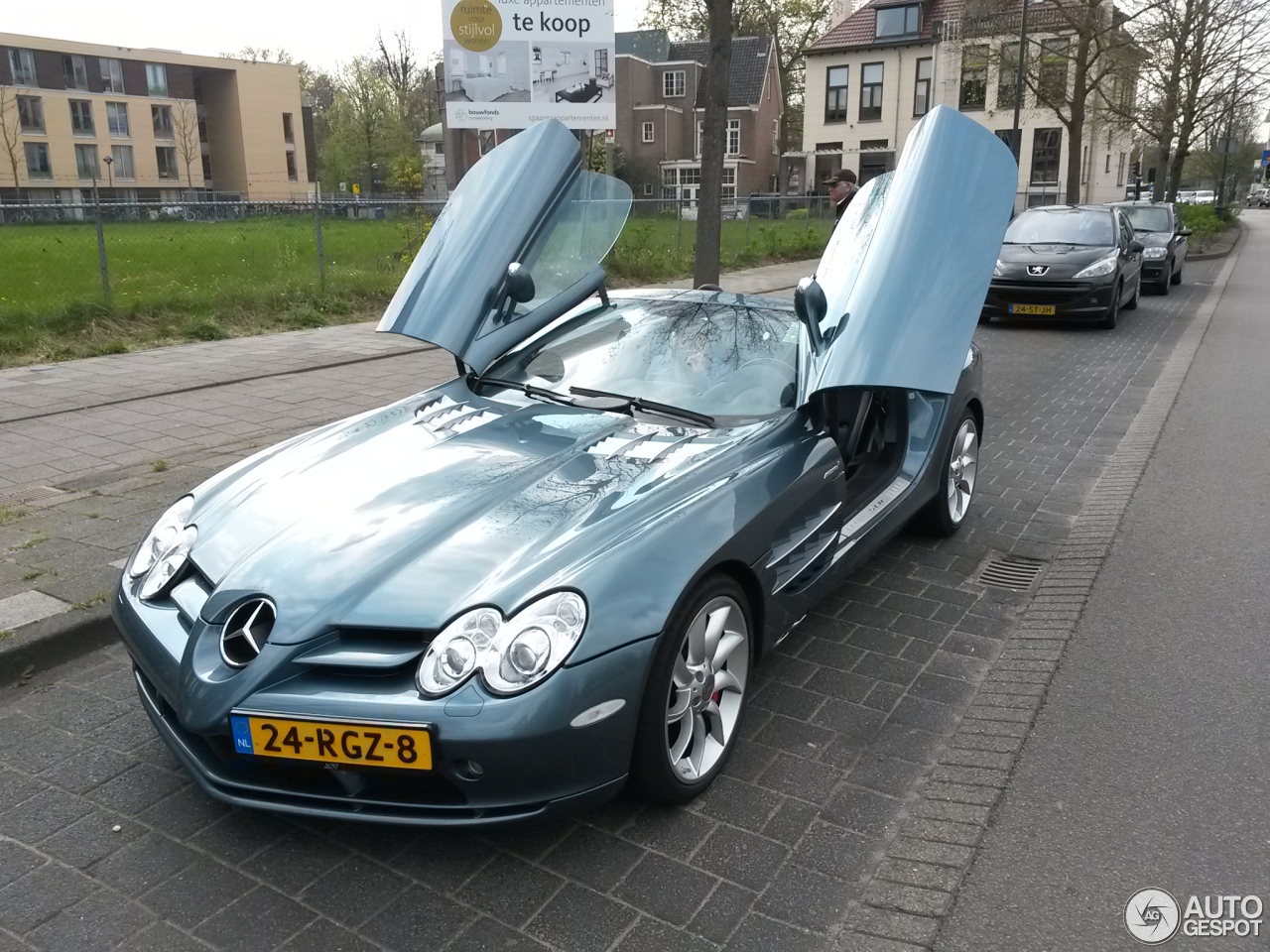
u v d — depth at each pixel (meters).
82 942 2.28
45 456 6.07
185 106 68.44
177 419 7.10
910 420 4.54
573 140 4.33
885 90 41.75
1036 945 2.26
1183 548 4.77
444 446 3.29
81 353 9.73
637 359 3.91
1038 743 3.10
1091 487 5.83
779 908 2.38
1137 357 10.50
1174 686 3.45
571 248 4.29
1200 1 26.97
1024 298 12.49
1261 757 3.02
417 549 2.60
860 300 3.33
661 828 2.69
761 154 54.88
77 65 63.38
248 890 2.46
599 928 2.32
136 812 2.77
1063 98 24.91
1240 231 38.53
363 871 2.53
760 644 3.10
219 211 31.52
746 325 4.09
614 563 2.51
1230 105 29.78
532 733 2.27
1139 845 2.61
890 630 3.94
